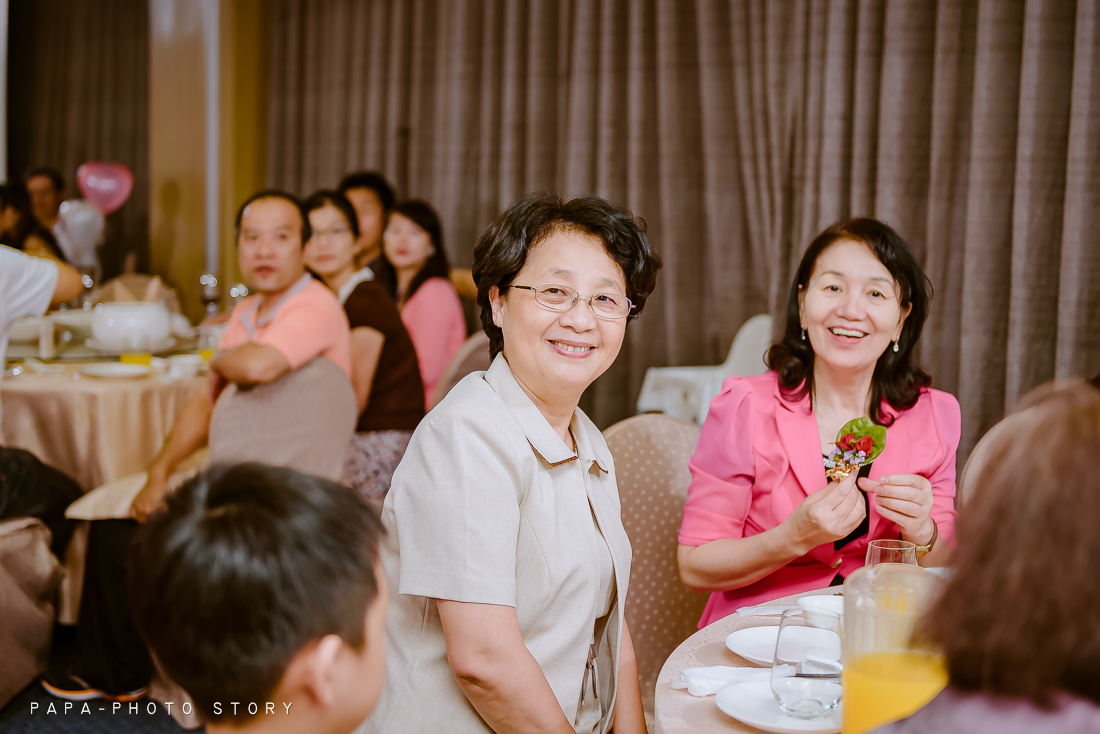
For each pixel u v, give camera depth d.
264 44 5.20
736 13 3.71
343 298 3.37
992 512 0.54
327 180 5.04
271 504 0.74
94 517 2.35
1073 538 0.51
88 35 5.92
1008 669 0.53
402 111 4.79
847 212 3.43
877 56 3.30
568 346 1.21
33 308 2.44
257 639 0.71
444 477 1.12
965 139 3.13
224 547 0.71
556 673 1.16
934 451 1.70
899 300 1.68
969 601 0.54
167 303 4.68
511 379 1.24
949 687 0.58
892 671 0.81
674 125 3.94
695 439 1.85
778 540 1.48
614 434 1.74
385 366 2.97
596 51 4.12
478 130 4.59
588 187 4.19
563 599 1.17
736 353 3.65
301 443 2.44
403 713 1.14
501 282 1.27
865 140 3.34
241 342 2.56
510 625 1.09
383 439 2.94
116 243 5.93
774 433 1.68
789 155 3.60
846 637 0.85
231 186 5.26
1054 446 0.54
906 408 1.74
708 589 1.60
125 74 5.83
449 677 1.14
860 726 0.82
